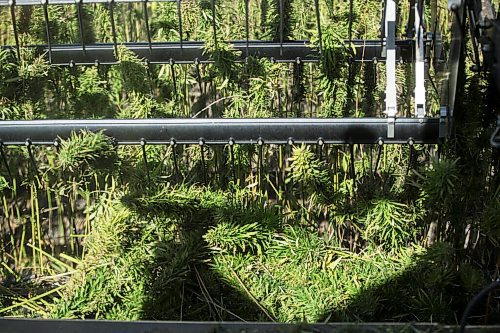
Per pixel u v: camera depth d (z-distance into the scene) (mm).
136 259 3865
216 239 3945
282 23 4852
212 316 3775
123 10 5984
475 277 3412
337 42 4363
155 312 3760
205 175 4203
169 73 5230
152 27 5984
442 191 3426
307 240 4102
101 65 5137
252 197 4477
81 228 4934
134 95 4750
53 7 5547
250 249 4066
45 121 3811
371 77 4859
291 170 4625
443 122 3574
